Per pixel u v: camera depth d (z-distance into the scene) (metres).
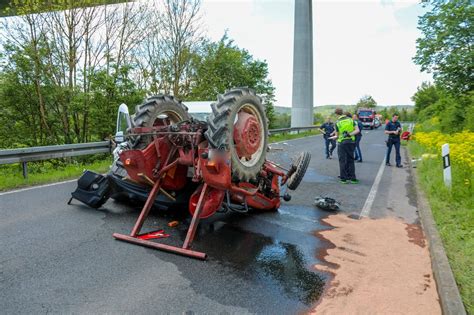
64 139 15.59
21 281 3.56
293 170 6.16
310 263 4.18
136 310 3.10
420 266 4.16
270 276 3.82
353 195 7.89
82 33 14.82
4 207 6.23
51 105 15.01
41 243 4.57
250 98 4.85
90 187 6.13
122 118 7.25
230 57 27.25
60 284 3.52
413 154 15.05
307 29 34.97
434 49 18.42
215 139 4.41
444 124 21.91
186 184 5.52
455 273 3.74
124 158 4.92
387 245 4.81
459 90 19.50
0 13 13.38
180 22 19.83
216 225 5.51
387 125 12.65
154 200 5.23
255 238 4.99
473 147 9.02
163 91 20.14
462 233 4.89
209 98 23.56
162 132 4.84
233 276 3.80
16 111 14.73
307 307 3.22
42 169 11.29
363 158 15.16
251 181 5.59
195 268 3.97
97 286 3.50
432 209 6.17
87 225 5.31
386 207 6.86
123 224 5.39
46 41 14.09
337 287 3.61
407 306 3.28
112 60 15.80
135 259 4.16
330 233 5.27
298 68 35.34
